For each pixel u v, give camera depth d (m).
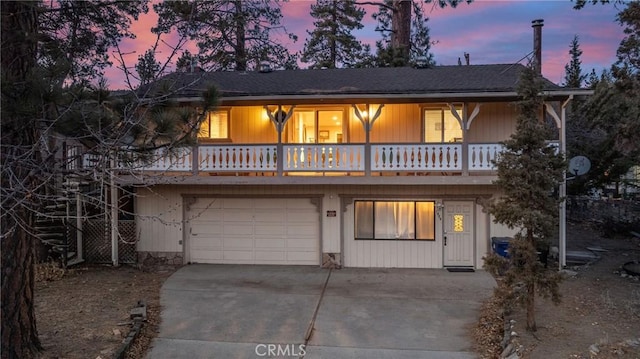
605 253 14.71
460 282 12.16
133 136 6.48
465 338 8.45
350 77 15.79
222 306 10.24
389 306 10.23
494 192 13.55
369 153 13.37
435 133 14.45
